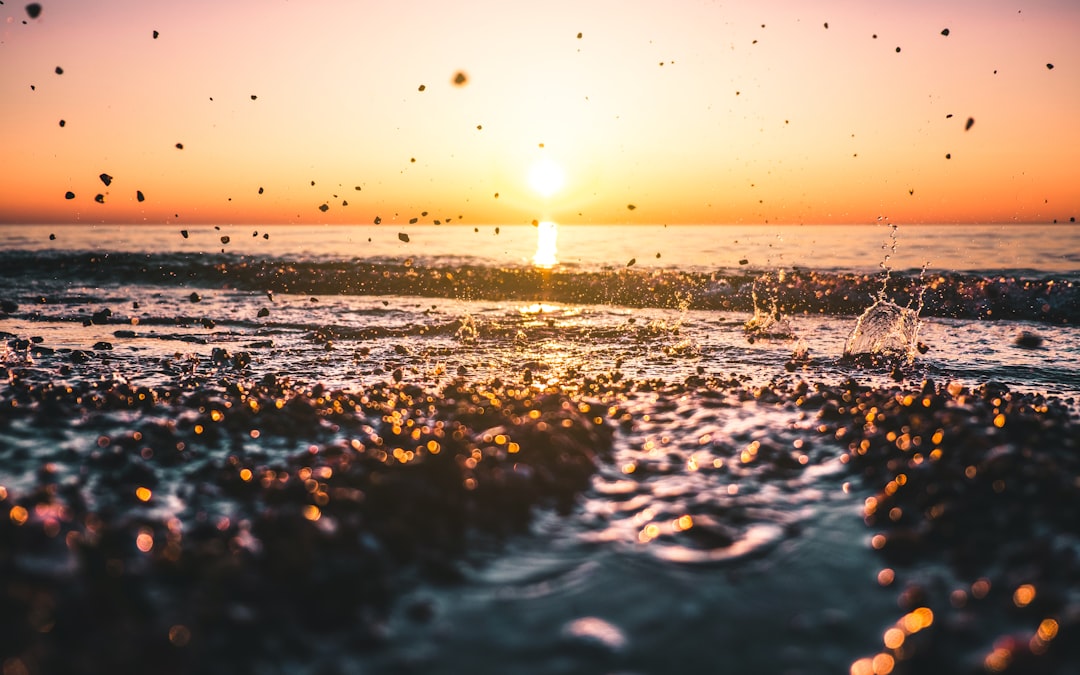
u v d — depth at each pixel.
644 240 51.59
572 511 3.37
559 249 37.19
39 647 2.03
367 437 4.39
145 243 43.38
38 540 2.62
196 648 2.15
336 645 2.26
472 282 15.24
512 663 2.19
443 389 5.65
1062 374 7.04
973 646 2.24
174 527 3.01
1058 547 2.78
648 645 2.29
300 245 43.12
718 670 2.16
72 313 11.49
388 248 39.31
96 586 2.35
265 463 3.92
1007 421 4.06
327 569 2.58
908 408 4.56
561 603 2.55
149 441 4.14
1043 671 2.07
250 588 2.44
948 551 2.88
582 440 4.13
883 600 2.56
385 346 8.46
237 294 14.76
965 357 7.96
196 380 6.07
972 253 29.00
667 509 3.35
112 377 6.30
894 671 2.12
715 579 2.71
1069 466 3.50
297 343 8.62
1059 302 11.65
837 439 4.29
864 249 33.34
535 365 7.18
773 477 3.78
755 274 16.88
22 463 3.77
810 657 2.22
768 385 5.89
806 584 2.67
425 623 2.41
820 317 11.55
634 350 8.22
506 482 3.37
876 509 3.30
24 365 6.91
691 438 4.45
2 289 15.69
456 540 2.96
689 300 13.30
